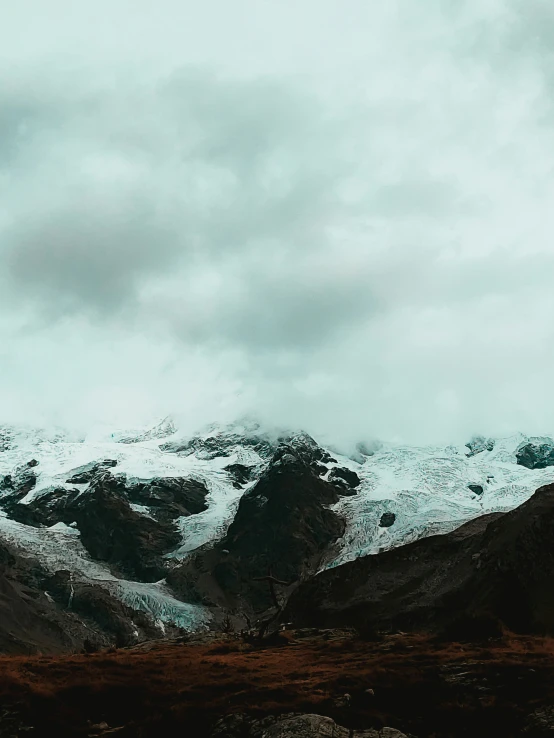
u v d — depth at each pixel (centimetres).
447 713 4397
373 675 4909
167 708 4703
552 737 4038
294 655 6141
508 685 4581
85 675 5275
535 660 4934
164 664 5612
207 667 5497
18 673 5275
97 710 4841
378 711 4481
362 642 6525
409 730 4309
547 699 4359
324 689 4753
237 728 4356
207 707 4606
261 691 4738
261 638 7300
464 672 4816
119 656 6153
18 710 4756
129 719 4722
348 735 4212
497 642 5738
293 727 4225
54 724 4659
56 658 6147
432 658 5250
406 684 4738
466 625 6278
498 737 4169
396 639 6500
